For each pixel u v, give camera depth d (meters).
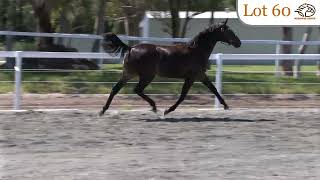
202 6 25.25
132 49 12.91
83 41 36.03
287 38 24.70
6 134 10.73
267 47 38.50
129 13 24.55
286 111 14.64
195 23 37.47
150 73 12.90
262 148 9.78
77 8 26.80
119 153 9.21
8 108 14.40
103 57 15.06
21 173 7.77
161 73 12.98
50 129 11.35
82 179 7.47
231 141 10.39
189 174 7.84
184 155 9.12
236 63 36.03
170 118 13.13
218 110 14.66
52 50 23.03
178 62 12.91
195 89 17.45
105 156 8.96
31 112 13.54
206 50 13.19
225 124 12.34
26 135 10.66
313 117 13.57
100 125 11.95
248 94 17.31
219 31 13.21
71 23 32.22
